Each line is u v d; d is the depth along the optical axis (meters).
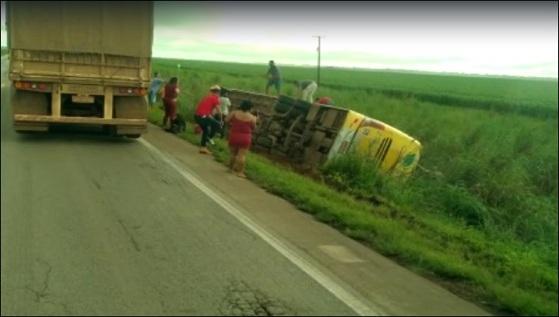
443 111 33.47
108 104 15.83
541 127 26.09
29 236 7.52
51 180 10.95
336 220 9.20
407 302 6.04
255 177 12.27
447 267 7.07
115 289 5.91
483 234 11.54
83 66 15.47
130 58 15.79
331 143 15.23
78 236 7.62
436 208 13.18
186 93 26.97
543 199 15.21
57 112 15.45
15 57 14.92
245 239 7.93
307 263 7.05
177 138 17.77
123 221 8.45
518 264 8.39
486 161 17.08
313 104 16.98
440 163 17.48
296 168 15.84
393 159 15.26
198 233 8.08
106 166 12.62
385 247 7.79
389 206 11.78
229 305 5.66
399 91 49.06
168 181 11.49
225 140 17.34
